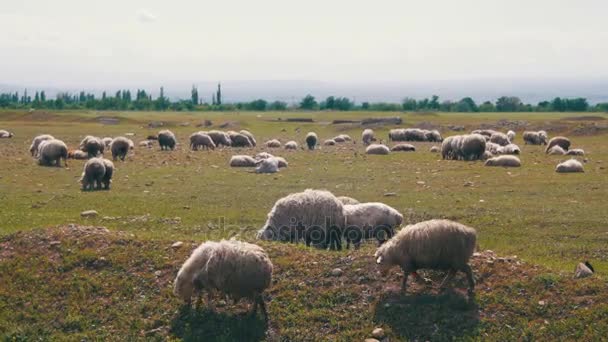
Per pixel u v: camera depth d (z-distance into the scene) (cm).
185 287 1349
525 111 17600
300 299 1397
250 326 1314
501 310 1307
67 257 1574
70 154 4238
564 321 1263
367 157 4491
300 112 16550
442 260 1319
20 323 1390
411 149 5141
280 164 3809
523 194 2755
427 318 1299
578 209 2397
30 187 2922
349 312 1349
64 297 1455
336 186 2986
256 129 8825
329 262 1501
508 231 2075
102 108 17650
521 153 4903
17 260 1578
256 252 1319
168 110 17650
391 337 1267
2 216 2203
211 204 2525
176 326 1338
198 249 1360
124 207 2438
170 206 2467
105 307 1420
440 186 2992
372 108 19775
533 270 1420
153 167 3781
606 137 6625
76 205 2478
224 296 1391
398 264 1375
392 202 2552
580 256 1788
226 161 4197
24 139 6141
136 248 1603
